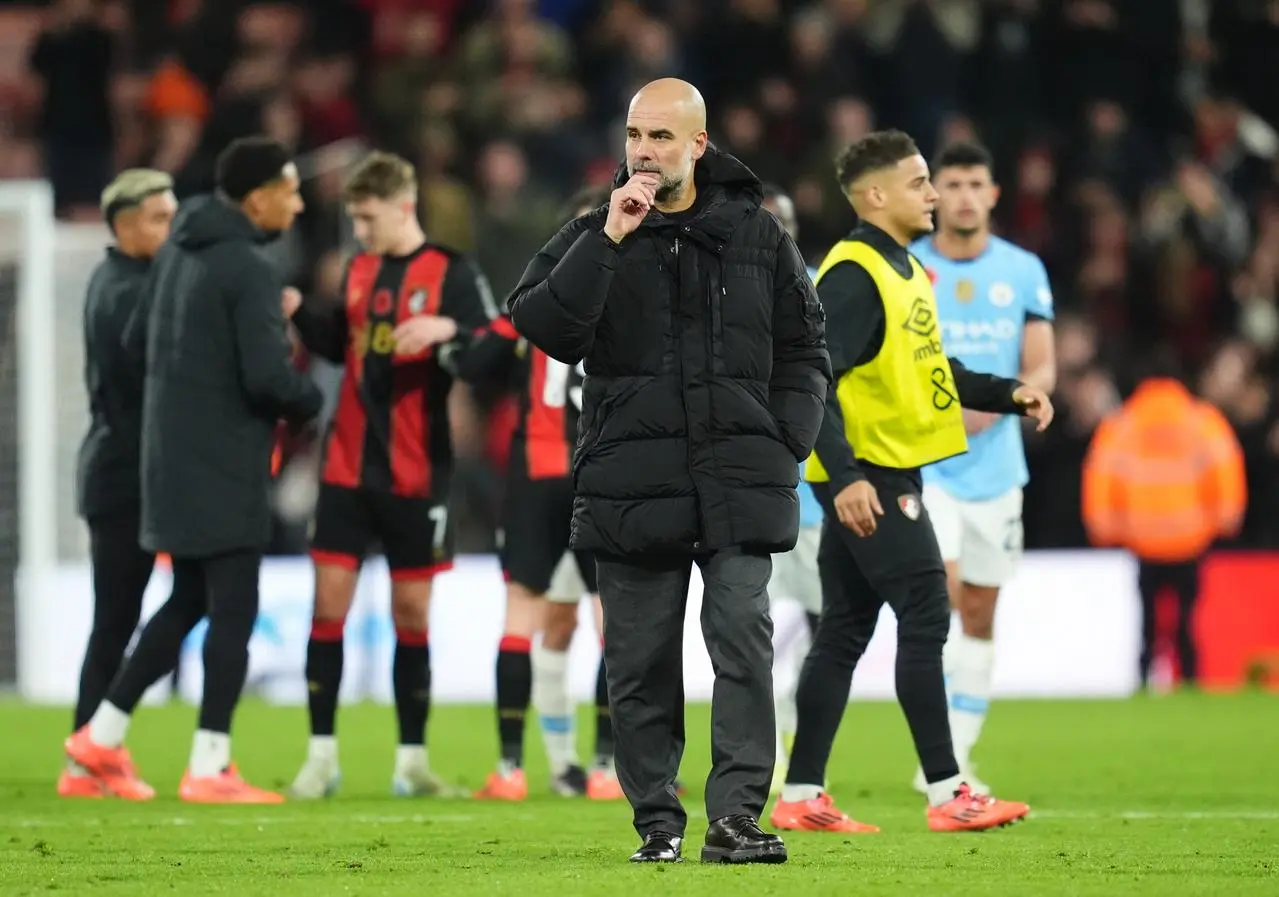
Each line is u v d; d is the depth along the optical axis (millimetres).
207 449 29531
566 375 31469
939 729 24531
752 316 19609
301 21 69688
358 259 31547
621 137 65125
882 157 24594
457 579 52312
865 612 25109
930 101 65812
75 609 51188
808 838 23719
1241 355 58625
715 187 19922
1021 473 31281
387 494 30859
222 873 19938
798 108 63500
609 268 18969
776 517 19422
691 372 19469
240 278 29531
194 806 28938
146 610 49625
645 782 19922
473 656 52250
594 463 19641
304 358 51875
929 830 24844
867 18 66750
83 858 21531
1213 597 54906
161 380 29750
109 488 31562
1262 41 71750
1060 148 67125
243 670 29969
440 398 31281
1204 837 23812
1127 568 53844
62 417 51469
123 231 31984
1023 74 67688
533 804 29797
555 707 32125
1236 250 64938
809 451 19859
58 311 51188
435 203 57531
